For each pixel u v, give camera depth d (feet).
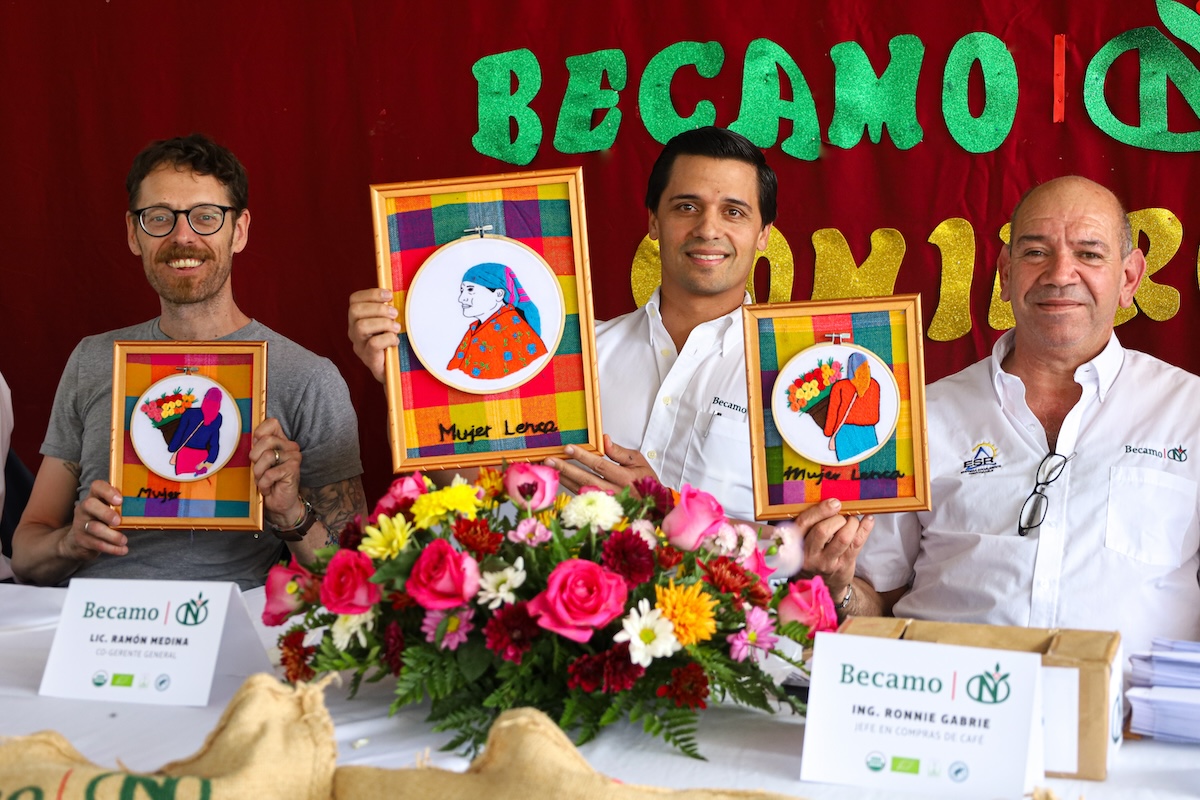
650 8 9.37
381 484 10.11
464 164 9.73
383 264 5.91
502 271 5.91
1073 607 6.68
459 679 4.35
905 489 5.80
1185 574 6.73
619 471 6.61
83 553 7.06
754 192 7.82
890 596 7.47
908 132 8.97
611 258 9.58
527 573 4.46
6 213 10.39
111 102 10.21
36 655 5.55
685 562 4.64
